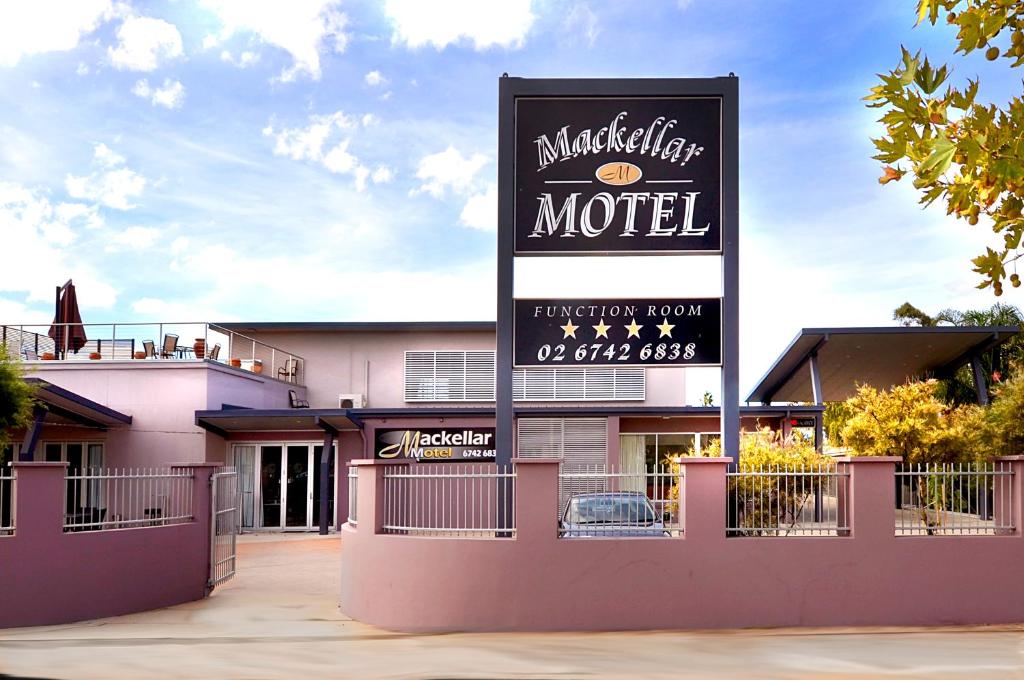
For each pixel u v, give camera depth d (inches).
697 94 489.4
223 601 523.8
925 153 165.8
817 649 361.7
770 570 416.2
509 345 484.1
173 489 542.9
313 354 1136.8
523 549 418.3
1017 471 424.5
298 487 989.8
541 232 487.8
